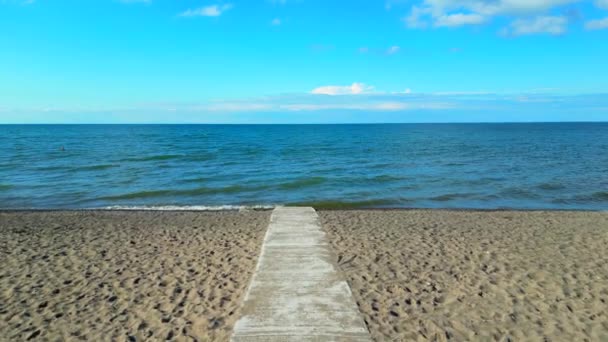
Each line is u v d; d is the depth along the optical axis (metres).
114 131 104.81
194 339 4.20
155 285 5.75
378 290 5.45
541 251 7.47
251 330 3.59
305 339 3.45
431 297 5.25
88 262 6.91
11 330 4.46
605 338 4.25
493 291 5.48
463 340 4.19
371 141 58.03
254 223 10.47
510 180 19.50
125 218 11.45
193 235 8.93
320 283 4.70
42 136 72.62
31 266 6.69
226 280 5.91
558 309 4.94
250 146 45.91
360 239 8.27
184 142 54.44
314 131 111.44
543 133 90.31
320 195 15.65
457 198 15.33
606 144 49.28
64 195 15.56
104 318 4.73
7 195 15.59
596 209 13.75
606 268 6.48
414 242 8.05
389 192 16.33
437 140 60.44
